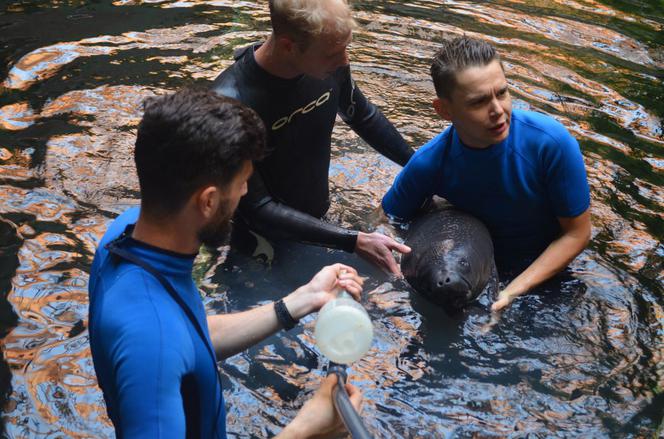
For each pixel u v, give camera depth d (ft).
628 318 12.30
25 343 11.29
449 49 12.25
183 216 6.97
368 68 21.42
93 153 16.78
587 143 17.72
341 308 7.98
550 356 11.44
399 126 18.40
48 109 18.58
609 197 15.72
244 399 10.35
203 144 6.70
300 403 10.32
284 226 13.03
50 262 13.17
